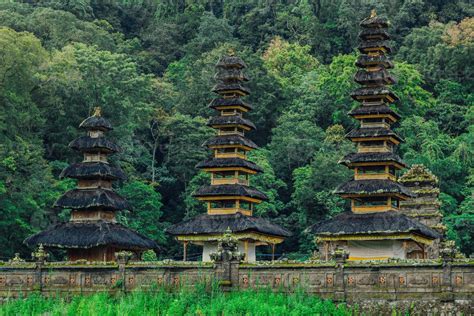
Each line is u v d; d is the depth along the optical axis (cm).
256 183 11462
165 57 15788
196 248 11175
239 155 7931
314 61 15488
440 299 5950
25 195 9569
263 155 12194
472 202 11344
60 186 10250
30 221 9688
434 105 13862
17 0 15838
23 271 6962
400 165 7450
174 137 12606
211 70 13700
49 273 6912
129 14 16950
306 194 11456
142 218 11050
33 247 7450
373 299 6112
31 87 10881
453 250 6031
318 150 12538
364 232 6925
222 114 8094
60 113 11212
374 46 7631
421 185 8675
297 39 16275
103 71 11694
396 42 15675
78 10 15450
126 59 12494
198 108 13488
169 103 13662
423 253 7694
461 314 5878
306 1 16625
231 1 17375
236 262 6506
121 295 6656
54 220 10031
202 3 17488
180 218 11981
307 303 6166
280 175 12438
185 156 12275
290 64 15150
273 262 6419
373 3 16212
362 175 7344
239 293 6388
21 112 10550
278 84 13862
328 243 7231
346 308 6144
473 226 11006
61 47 13288
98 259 7288
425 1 16225
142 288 6662
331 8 16550
